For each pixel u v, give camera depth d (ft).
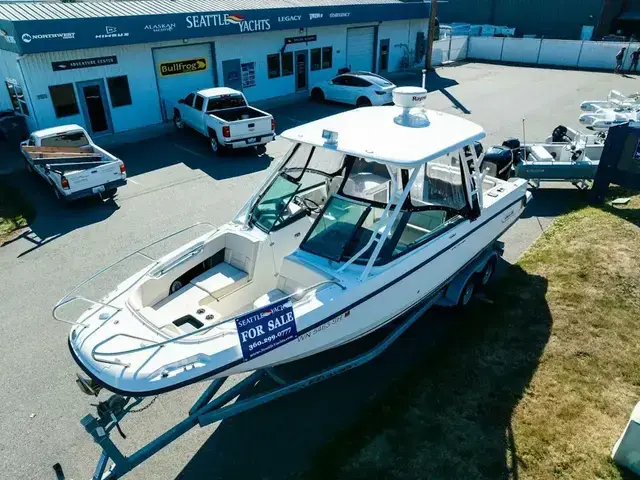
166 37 50.11
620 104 49.52
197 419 14.20
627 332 19.89
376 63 80.69
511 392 17.17
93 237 29.68
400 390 17.44
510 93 67.26
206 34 53.31
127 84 50.44
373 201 17.56
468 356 18.94
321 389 17.87
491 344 19.57
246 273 18.54
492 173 31.19
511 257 26.27
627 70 84.17
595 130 46.06
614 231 27.68
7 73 46.21
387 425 16.05
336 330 15.76
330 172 20.59
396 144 16.96
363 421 16.26
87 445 15.89
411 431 15.81
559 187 35.42
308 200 20.47
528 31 115.03
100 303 15.53
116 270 26.03
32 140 39.06
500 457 14.82
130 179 39.11
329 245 16.93
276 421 16.61
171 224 31.14
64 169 35.83
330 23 66.74
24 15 43.60
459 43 97.60
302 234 19.77
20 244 29.09
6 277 25.59
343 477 14.40
